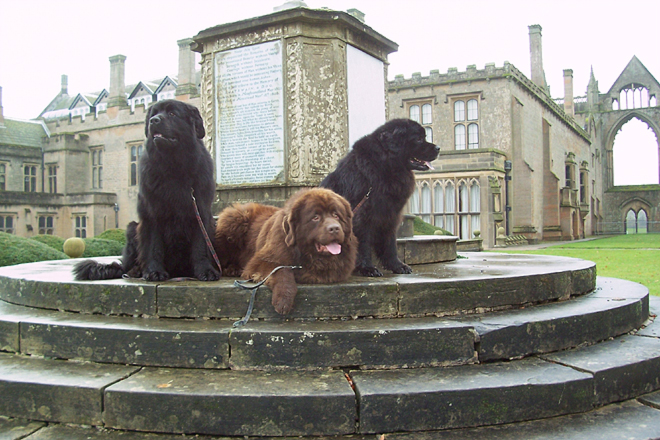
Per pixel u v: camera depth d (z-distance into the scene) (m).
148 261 4.32
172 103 4.18
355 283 3.84
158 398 2.97
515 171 27.11
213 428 2.93
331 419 2.93
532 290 4.29
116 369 3.42
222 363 3.38
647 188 52.91
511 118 26.64
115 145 34.66
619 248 22.66
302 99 6.62
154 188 4.17
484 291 4.03
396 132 4.62
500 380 3.16
